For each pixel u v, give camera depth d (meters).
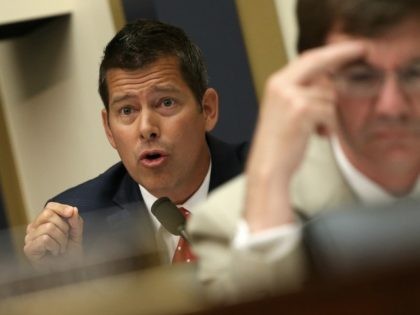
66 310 1.17
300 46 2.32
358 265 0.92
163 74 4.39
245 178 2.42
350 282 0.91
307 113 2.27
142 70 4.38
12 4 9.18
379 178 2.28
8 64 10.87
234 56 7.68
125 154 4.46
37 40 10.02
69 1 9.24
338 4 2.13
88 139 9.45
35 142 10.73
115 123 4.47
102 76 4.54
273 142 2.32
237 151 4.61
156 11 7.59
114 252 1.44
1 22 9.13
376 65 2.11
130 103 4.41
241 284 1.10
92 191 4.68
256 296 0.95
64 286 1.34
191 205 4.45
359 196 2.31
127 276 1.39
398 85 2.11
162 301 1.07
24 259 1.57
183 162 4.39
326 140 2.34
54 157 10.40
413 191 2.29
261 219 2.26
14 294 1.31
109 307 1.11
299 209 2.30
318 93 2.29
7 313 1.28
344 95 2.19
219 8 7.66
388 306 0.91
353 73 2.15
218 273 2.26
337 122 2.25
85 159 9.66
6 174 11.16
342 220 1.17
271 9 7.65
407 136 2.17
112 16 8.34
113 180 4.71
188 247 3.43
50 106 10.22
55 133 10.25
